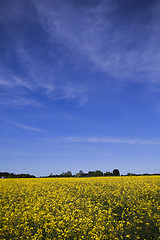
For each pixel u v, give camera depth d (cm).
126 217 1109
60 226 943
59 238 862
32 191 1695
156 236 882
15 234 901
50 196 1498
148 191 1538
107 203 1351
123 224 995
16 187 1886
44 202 1308
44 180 2614
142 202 1240
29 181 2469
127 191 1574
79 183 2159
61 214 1101
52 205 1249
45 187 1912
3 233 878
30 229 934
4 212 1140
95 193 1552
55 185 2034
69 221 1002
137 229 930
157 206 1163
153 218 996
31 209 1152
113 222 1023
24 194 1577
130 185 1830
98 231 915
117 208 1245
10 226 945
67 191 1719
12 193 1600
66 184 2106
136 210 1166
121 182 2136
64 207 1205
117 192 1544
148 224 923
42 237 895
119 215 1147
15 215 1061
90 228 950
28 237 864
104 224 980
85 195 1539
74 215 1079
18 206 1274
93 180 2439
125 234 909
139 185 1853
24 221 1020
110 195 1488
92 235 886
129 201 1303
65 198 1421
